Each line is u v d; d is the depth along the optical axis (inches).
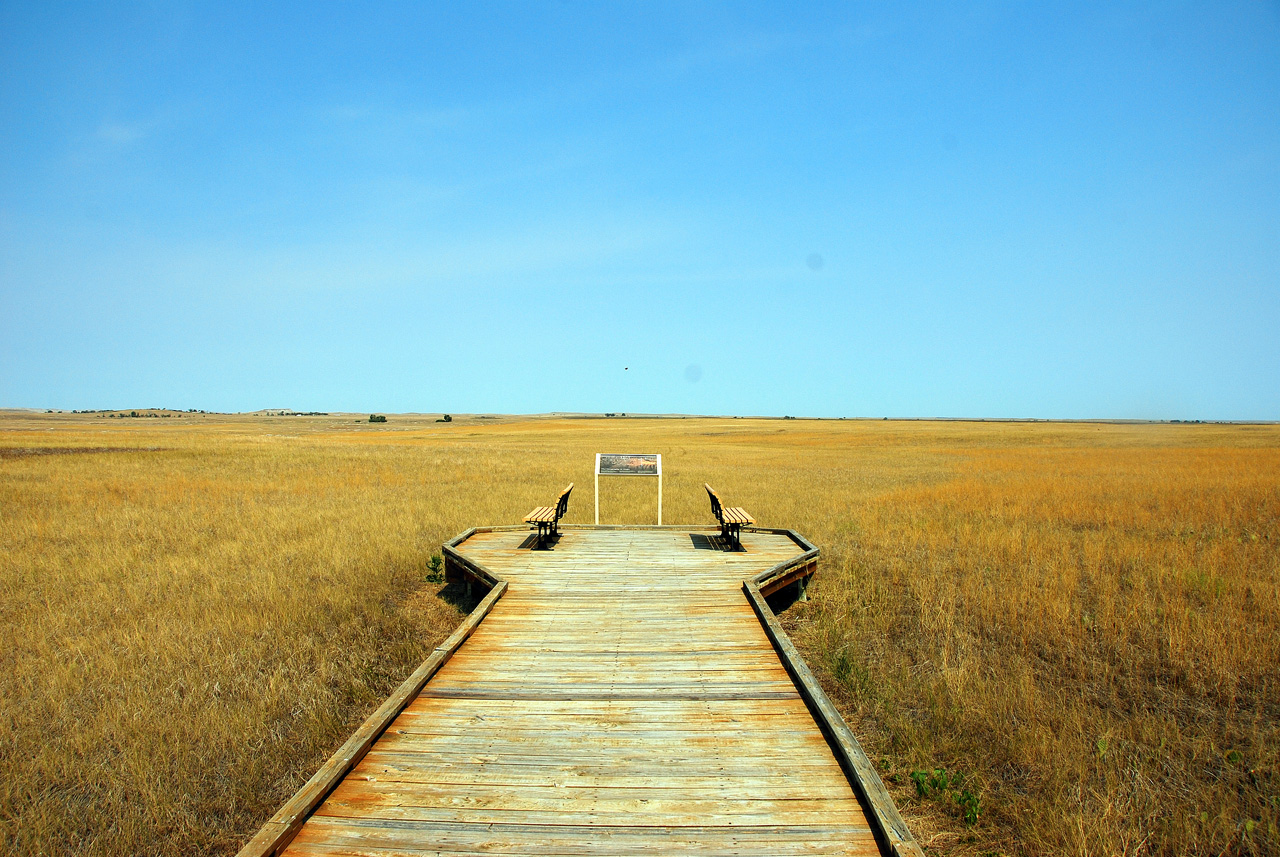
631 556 427.5
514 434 2928.2
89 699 256.2
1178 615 327.6
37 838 179.8
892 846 136.6
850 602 382.0
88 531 537.6
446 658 250.2
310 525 568.7
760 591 343.9
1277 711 249.1
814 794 164.1
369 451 1477.6
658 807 157.8
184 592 384.5
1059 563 426.6
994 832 183.0
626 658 255.9
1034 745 219.8
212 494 753.0
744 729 198.2
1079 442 2187.5
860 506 705.6
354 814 153.8
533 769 174.7
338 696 268.4
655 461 542.3
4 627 328.2
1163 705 256.4
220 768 215.8
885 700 258.5
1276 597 344.2
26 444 1342.3
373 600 380.2
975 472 1140.5
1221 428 3567.9
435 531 555.8
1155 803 192.9
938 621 337.7
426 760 179.0
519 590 348.5
